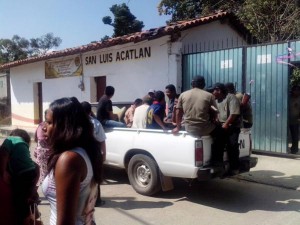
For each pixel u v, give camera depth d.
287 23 13.92
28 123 17.03
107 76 12.34
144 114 6.61
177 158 5.61
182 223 4.95
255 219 5.06
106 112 7.09
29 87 16.73
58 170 1.92
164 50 10.34
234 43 12.27
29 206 2.83
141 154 6.21
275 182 6.92
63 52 13.30
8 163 3.00
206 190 6.56
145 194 6.23
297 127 9.06
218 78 9.64
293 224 4.85
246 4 15.60
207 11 17.34
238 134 5.86
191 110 5.49
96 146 2.12
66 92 14.33
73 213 1.90
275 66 8.76
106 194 6.39
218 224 4.89
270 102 8.91
